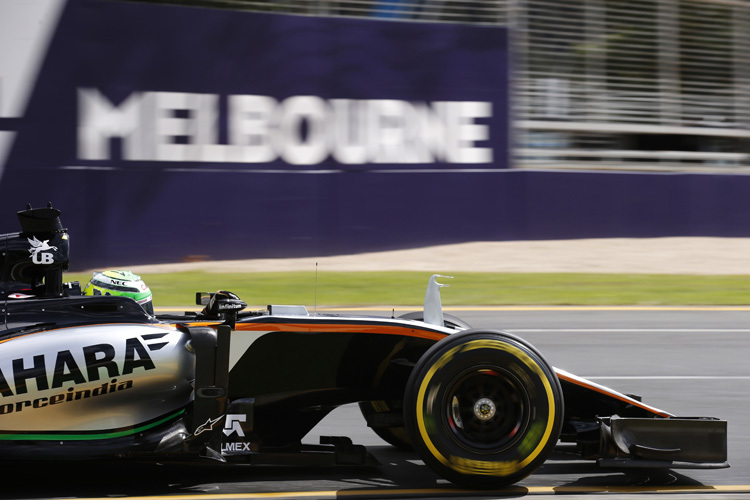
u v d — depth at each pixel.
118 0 56.31
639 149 68.56
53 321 15.79
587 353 32.41
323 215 58.75
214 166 57.97
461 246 60.53
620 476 17.16
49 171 54.47
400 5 62.19
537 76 64.81
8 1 54.16
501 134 63.38
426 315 18.12
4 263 16.17
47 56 54.91
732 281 52.94
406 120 61.44
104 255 55.25
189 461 15.53
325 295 45.09
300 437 17.28
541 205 61.91
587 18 65.81
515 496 15.55
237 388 16.72
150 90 56.81
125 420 15.28
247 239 57.66
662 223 64.06
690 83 69.00
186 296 43.88
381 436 19.42
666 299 47.00
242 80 58.50
